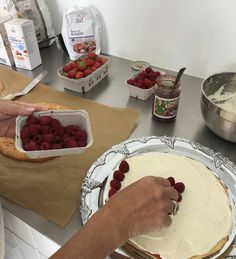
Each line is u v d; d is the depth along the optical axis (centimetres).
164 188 46
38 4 105
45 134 61
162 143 70
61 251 40
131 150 68
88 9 99
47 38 113
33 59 102
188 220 54
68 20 99
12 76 98
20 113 64
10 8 101
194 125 79
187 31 87
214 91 81
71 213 57
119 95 91
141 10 91
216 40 84
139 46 100
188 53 91
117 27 100
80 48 103
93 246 41
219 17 80
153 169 63
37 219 57
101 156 66
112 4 96
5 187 62
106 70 97
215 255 49
